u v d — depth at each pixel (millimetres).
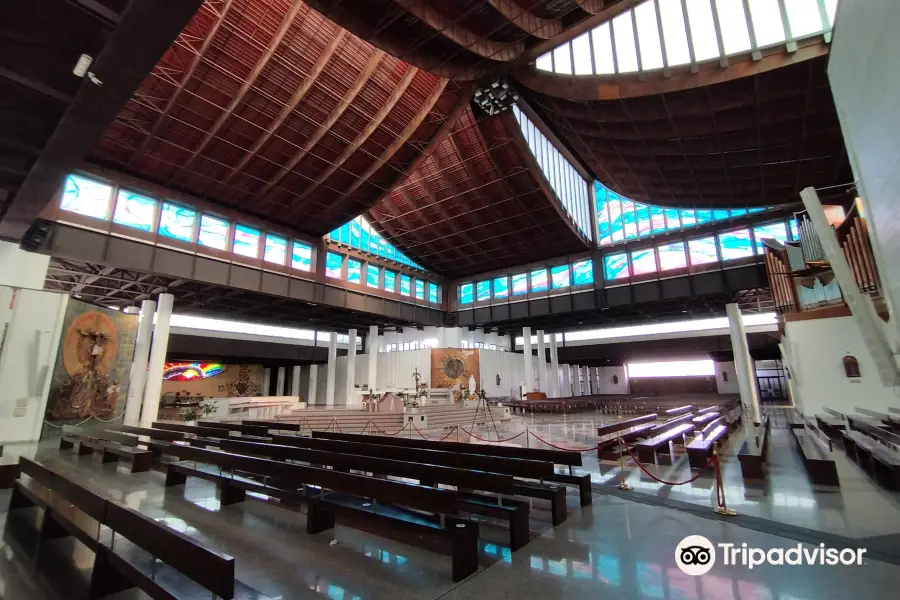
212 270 22625
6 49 7266
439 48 16594
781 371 47375
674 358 48469
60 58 7527
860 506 5727
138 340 21500
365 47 16656
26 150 9945
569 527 5145
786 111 17328
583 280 33062
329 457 6785
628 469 8836
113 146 18031
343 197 23922
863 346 15422
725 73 16422
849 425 11969
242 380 43125
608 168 26312
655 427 12359
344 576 3883
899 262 3705
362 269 31781
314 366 40938
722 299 29766
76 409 14031
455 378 35219
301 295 26969
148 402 20812
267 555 4371
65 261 19922
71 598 3605
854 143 4523
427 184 27109
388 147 21234
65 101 8297
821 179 21219
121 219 19359
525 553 4371
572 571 3938
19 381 12477
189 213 22109
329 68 16953
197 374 39656
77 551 4551
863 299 8023
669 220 29297
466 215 29516
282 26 15031
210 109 17141
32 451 11109
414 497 4227
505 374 39625
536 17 16438
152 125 17109
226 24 14570
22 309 12727
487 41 16922
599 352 42750
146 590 3271
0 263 14234
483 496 5969
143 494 6895
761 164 20875
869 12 3619
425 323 37281
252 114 17828
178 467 7297
